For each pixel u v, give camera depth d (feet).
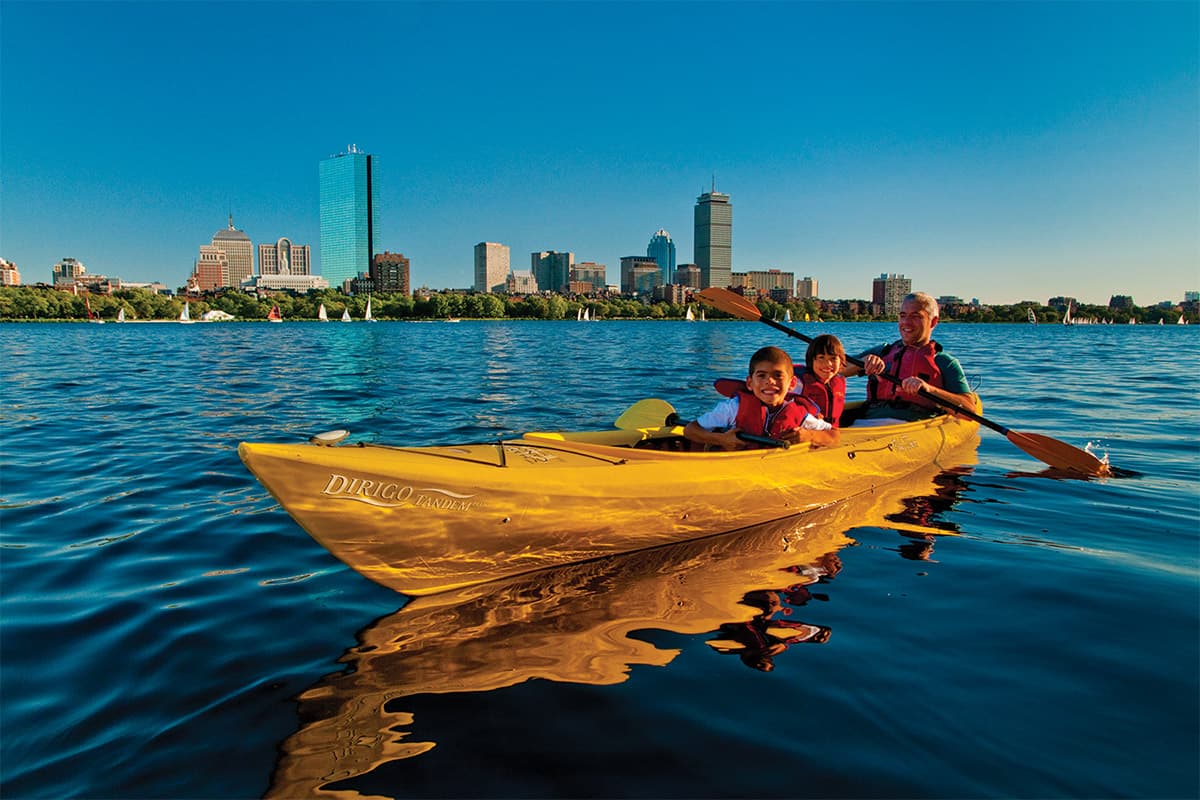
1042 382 44.75
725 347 96.12
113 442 23.32
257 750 7.16
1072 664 8.77
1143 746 7.13
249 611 10.43
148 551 12.93
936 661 8.86
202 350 87.71
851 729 7.43
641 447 15.57
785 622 10.01
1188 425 26.96
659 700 7.99
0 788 6.63
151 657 9.05
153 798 6.50
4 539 13.60
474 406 32.30
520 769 6.82
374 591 11.22
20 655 9.11
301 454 9.66
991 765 6.84
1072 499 16.51
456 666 8.82
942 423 21.02
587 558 12.37
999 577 11.66
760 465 14.26
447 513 10.71
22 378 47.29
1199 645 9.25
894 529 14.29
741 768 6.81
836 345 16.62
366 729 7.48
